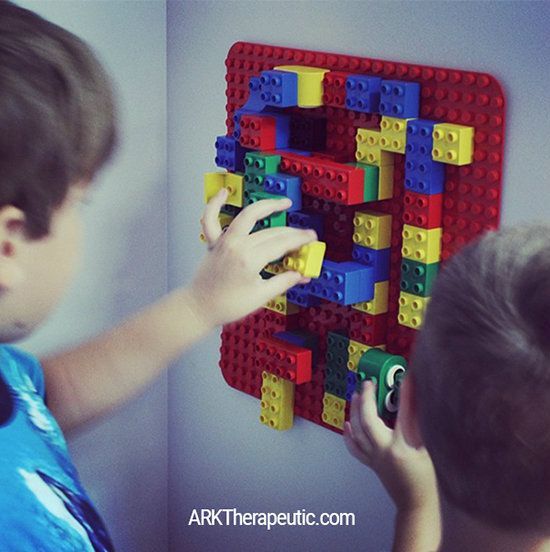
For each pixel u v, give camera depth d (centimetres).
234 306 97
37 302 70
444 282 60
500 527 59
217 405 180
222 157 154
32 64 64
